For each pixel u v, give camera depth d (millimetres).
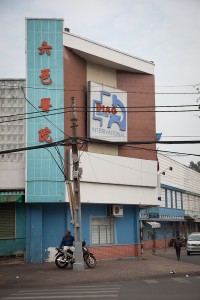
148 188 32281
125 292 14625
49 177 26531
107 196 29125
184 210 58906
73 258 23000
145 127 32156
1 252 26609
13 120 26219
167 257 33969
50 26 27703
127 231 31469
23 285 17500
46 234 27109
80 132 28406
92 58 29562
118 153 30734
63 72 27500
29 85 27062
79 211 22266
